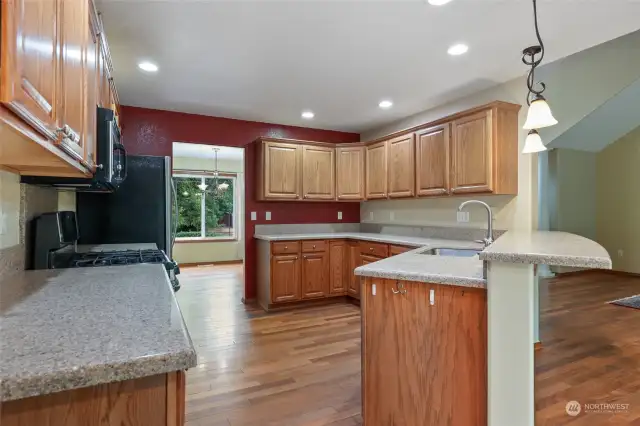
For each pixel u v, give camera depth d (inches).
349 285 177.5
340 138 206.4
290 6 82.2
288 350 117.4
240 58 109.7
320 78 126.3
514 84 128.4
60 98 41.0
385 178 170.7
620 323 145.1
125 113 157.4
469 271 66.2
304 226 195.5
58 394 28.5
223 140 176.6
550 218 258.5
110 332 34.2
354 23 89.6
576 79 116.6
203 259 310.5
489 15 86.0
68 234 85.4
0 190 57.9
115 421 29.8
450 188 136.0
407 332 67.7
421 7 82.7
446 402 63.1
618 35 95.9
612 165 261.6
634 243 249.3
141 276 62.1
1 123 28.0
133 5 81.4
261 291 173.8
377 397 71.3
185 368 29.9
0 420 27.1
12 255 63.5
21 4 28.4
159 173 121.0
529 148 101.1
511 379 55.2
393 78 126.2
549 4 81.2
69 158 48.5
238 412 81.1
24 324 36.4
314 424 76.8
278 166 175.6
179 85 132.4
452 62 113.1
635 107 154.6
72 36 47.0
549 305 172.9
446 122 137.8
